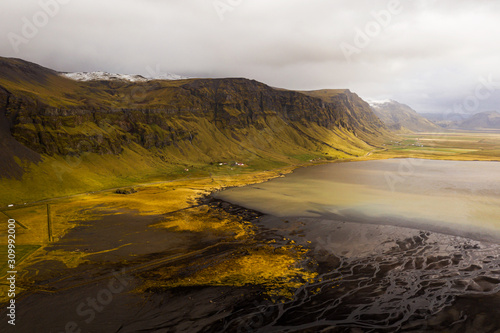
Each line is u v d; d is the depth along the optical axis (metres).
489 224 88.56
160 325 45.25
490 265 63.03
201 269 62.59
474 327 43.88
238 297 52.44
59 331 43.50
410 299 51.31
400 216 97.94
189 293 53.66
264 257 68.50
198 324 45.47
